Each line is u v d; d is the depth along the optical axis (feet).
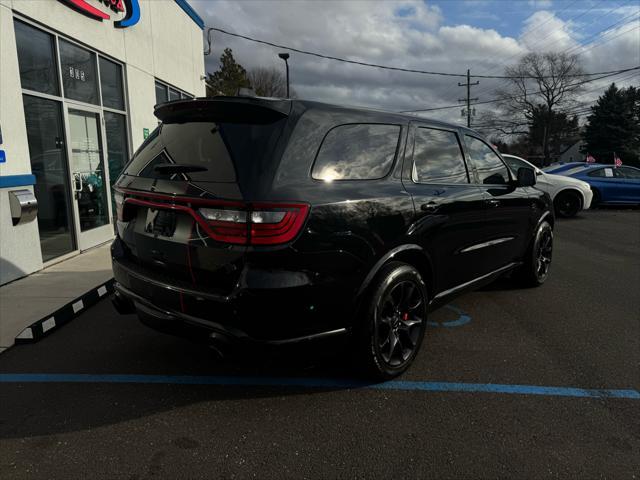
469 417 9.54
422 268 11.85
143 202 9.87
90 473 7.81
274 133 8.97
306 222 8.57
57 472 7.83
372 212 9.84
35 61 20.21
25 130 18.95
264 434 8.91
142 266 10.30
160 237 9.57
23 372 11.37
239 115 9.39
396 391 10.55
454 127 13.78
